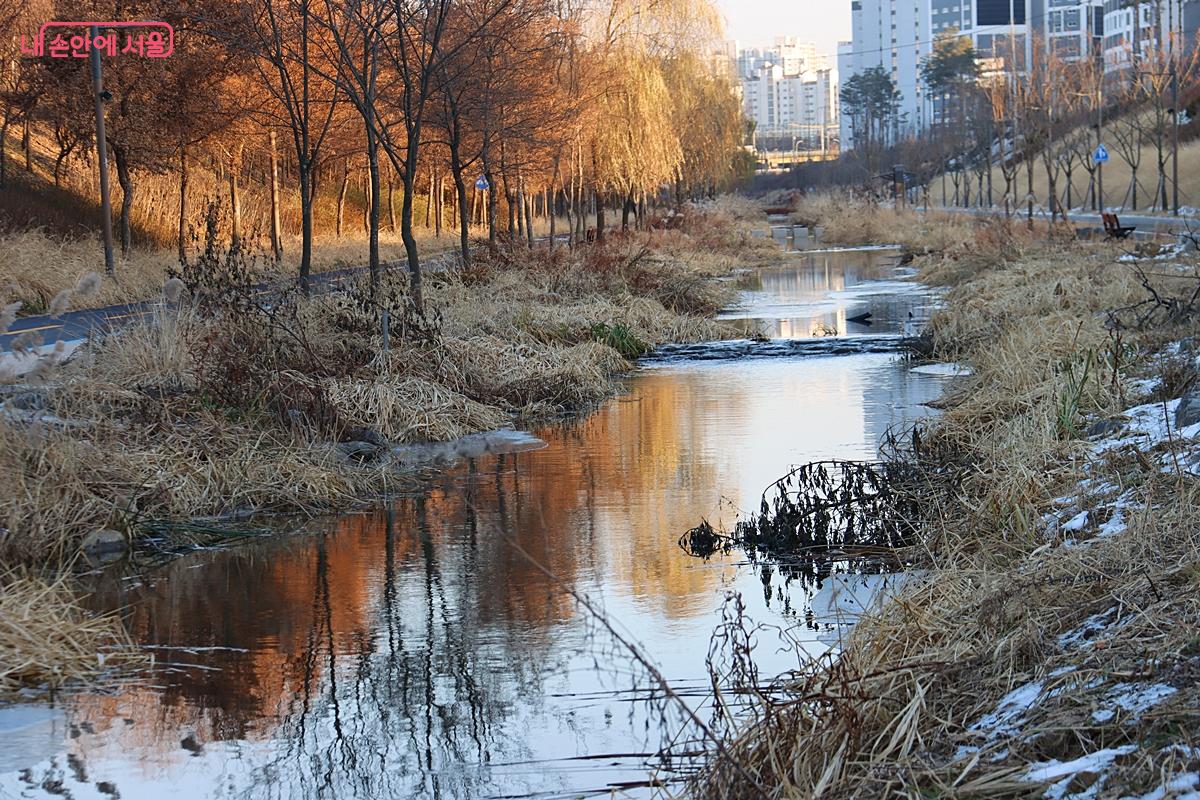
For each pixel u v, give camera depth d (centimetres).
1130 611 549
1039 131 5978
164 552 910
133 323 1304
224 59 2733
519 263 2500
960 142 9231
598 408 1534
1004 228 3231
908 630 609
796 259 4772
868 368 1803
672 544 903
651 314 2241
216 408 1143
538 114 2906
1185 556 586
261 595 804
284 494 1034
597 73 3466
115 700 631
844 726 495
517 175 3253
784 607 754
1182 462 777
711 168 6047
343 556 891
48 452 952
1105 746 442
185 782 536
